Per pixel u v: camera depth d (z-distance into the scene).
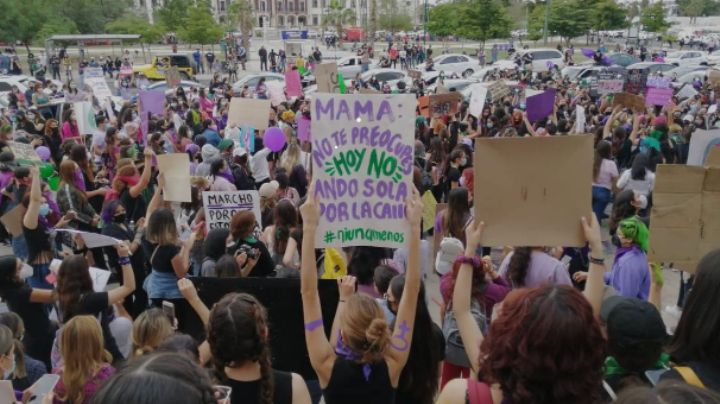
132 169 8.98
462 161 10.73
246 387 2.90
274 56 50.91
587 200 3.17
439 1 90.69
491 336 2.27
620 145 12.52
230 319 2.83
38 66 42.66
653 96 15.92
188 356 1.71
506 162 3.19
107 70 42.62
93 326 3.71
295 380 3.10
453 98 15.52
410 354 3.78
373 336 3.10
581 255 6.18
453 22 58.97
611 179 10.10
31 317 5.40
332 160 3.88
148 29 59.31
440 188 11.22
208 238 6.17
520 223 3.22
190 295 4.27
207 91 28.59
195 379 1.56
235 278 4.64
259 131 13.91
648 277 5.44
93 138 13.38
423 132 14.11
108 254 7.55
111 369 3.75
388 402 3.26
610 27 60.94
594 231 3.15
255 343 2.86
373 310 3.20
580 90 23.80
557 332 2.05
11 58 42.75
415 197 3.44
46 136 14.27
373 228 3.97
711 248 4.34
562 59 41.41
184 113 19.91
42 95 21.61
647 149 11.62
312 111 3.82
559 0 59.62
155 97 13.90
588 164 3.14
